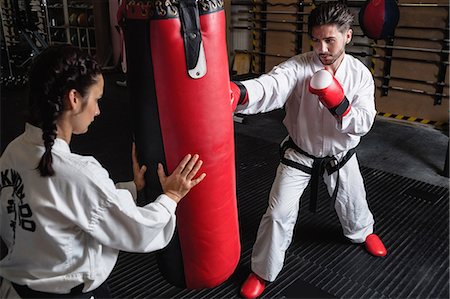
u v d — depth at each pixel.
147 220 1.09
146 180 1.30
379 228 2.63
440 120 4.64
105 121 4.85
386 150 3.97
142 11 1.09
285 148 1.98
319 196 3.02
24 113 1.09
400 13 4.61
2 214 1.12
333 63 1.78
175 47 1.09
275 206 1.90
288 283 2.14
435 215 2.78
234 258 1.47
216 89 1.18
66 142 1.05
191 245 1.36
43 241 1.03
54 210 0.99
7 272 1.12
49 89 0.98
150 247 1.14
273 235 1.92
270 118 4.92
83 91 1.00
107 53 7.90
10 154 1.08
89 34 7.87
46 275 1.08
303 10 5.52
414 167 3.59
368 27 4.32
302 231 2.59
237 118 4.76
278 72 1.77
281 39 5.85
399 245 2.45
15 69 6.98
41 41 6.58
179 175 1.19
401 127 4.63
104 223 1.04
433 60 4.51
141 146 1.26
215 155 1.24
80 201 1.00
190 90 1.14
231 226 1.40
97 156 3.83
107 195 1.01
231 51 6.57
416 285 2.12
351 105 1.82
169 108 1.15
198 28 1.10
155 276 2.21
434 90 4.59
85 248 1.08
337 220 2.71
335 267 2.26
